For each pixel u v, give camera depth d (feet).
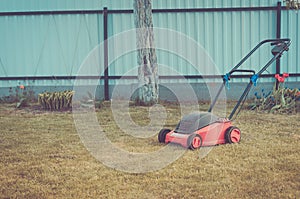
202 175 14.90
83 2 33.27
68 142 19.88
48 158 17.33
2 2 33.40
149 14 29.55
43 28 33.58
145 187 14.01
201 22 32.86
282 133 20.80
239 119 24.32
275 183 13.98
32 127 23.21
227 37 32.83
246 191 13.38
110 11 33.04
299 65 32.55
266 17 32.48
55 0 33.27
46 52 33.81
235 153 17.34
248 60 32.78
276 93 26.99
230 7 32.60
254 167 15.58
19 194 13.61
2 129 22.77
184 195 13.25
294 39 32.45
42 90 33.88
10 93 33.45
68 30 33.53
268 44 32.58
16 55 33.86
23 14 33.45
